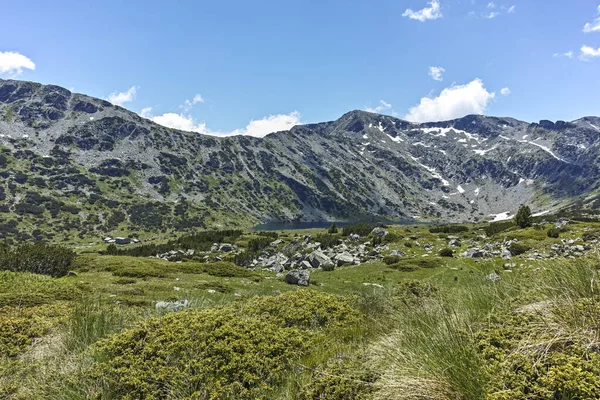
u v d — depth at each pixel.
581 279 4.93
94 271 31.70
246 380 5.39
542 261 6.85
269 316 8.26
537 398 3.23
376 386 4.48
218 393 4.95
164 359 5.75
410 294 8.78
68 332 7.66
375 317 8.35
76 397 4.97
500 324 4.94
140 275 30.84
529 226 58.69
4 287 16.83
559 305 4.59
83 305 8.55
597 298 4.46
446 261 43.62
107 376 5.34
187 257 64.75
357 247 62.09
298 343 6.70
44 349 7.54
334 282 36.59
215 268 38.25
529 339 4.09
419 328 5.46
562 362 3.53
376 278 38.44
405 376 4.24
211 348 5.96
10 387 5.64
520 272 7.01
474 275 8.51
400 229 81.88
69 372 5.64
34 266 27.27
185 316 7.24
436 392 3.90
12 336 8.45
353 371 5.09
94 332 7.45
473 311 5.80
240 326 6.95
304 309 8.67
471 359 3.97
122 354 5.97
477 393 3.62
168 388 5.12
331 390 4.77
